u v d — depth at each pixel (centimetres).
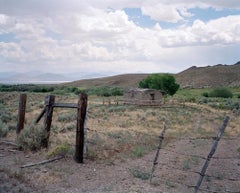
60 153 1187
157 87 8750
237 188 1045
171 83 8856
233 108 5472
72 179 955
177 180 1077
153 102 5625
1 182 838
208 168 1295
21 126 1376
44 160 1113
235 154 1636
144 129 2441
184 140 1992
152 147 1612
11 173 909
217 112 4666
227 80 17488
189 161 1384
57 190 847
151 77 9050
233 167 1353
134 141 1727
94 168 1098
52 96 1299
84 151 1177
